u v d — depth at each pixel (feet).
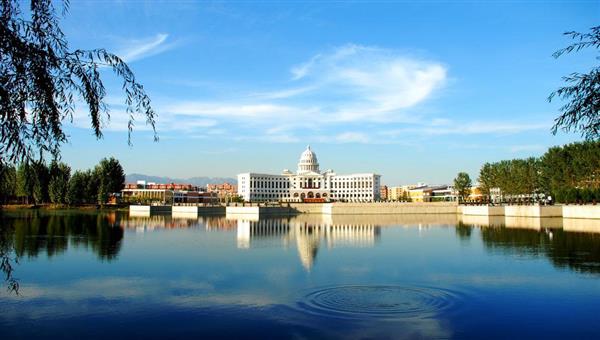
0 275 172.24
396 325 111.55
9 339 103.50
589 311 123.34
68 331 108.88
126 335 106.01
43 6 59.41
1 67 56.65
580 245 265.54
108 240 298.15
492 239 307.78
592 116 66.13
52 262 205.05
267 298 137.90
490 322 113.91
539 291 146.00
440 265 196.24
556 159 582.35
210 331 108.37
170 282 161.68
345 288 150.51
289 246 270.87
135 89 65.00
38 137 59.21
